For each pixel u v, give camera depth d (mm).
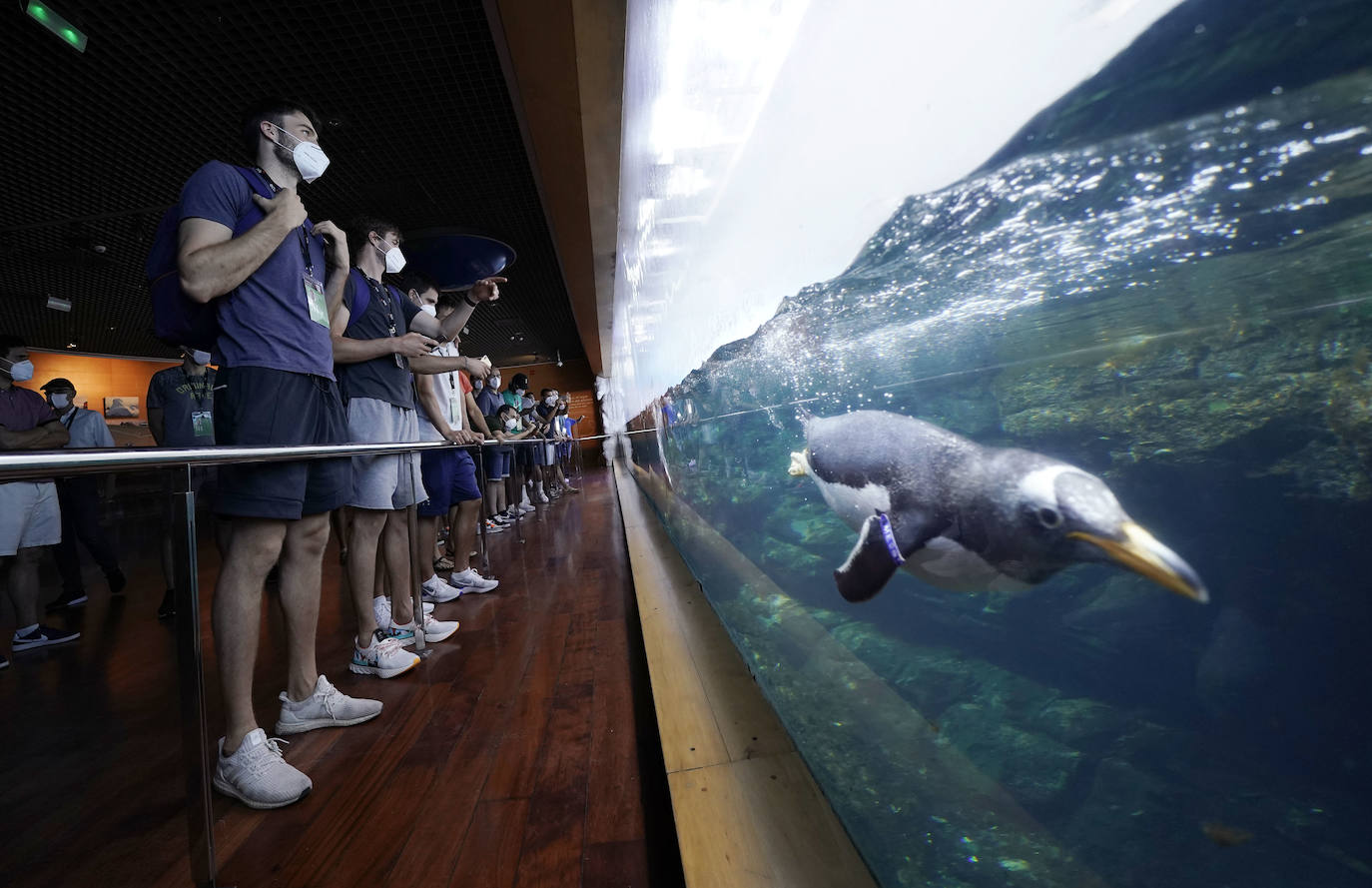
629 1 2242
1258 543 347
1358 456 304
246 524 1562
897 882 798
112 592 4367
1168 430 386
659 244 2746
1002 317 505
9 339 3613
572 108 3939
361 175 6395
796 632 1210
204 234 1519
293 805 1487
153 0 3824
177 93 4746
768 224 1138
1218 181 339
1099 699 453
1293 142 305
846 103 748
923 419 644
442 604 3381
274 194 1756
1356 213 290
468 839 1316
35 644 2992
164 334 1652
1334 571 315
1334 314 300
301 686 1899
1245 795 364
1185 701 391
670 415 3391
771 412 1233
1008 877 561
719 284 1599
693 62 1543
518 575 3996
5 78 4488
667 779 1300
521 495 7688
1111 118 389
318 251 1957
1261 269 327
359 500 2311
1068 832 483
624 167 4125
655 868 1172
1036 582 503
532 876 1184
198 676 1135
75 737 1938
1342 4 273
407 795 1506
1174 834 402
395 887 1181
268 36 4234
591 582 3635
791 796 1179
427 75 4840
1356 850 313
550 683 2148
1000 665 550
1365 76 275
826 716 1052
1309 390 317
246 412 1602
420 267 7660
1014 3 449
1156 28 352
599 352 16266
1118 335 413
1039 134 442
